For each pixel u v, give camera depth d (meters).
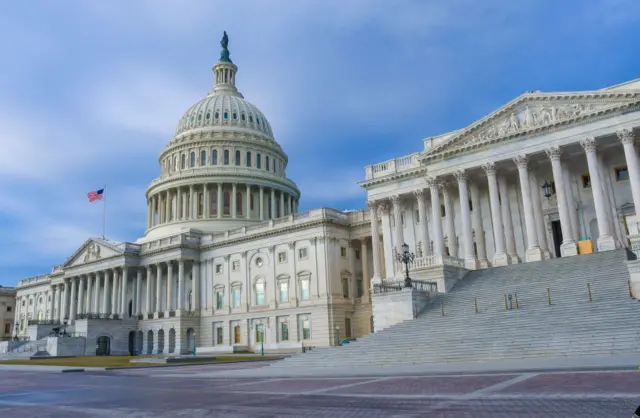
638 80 49.62
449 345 33.72
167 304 97.69
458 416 13.58
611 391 16.16
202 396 21.61
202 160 124.38
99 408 18.78
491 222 60.00
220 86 143.12
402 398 17.67
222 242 94.75
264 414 15.64
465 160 57.12
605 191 52.97
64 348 90.94
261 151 128.00
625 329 28.83
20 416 17.19
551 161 51.75
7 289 152.62
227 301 92.25
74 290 116.56
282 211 125.50
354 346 38.44
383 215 67.69
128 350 99.75
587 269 41.69
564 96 51.31
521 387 18.45
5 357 89.38
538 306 36.75
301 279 82.69
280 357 63.25
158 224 120.62
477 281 48.19
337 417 14.48
